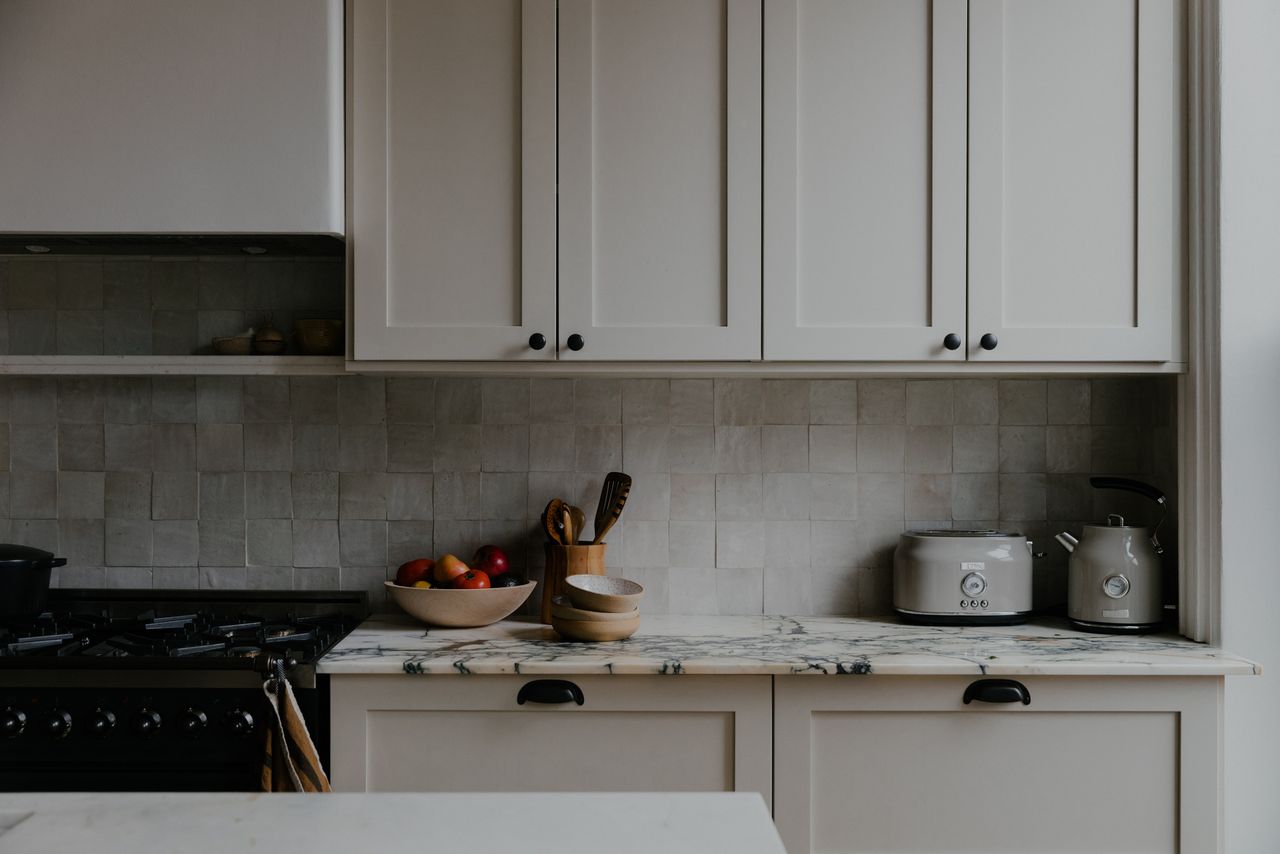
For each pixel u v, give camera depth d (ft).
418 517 7.76
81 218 6.47
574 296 6.50
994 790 5.97
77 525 7.74
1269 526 6.48
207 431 7.75
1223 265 6.42
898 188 6.51
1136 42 6.52
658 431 7.76
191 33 6.48
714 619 7.54
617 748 5.98
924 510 7.76
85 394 7.75
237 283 7.72
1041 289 6.52
